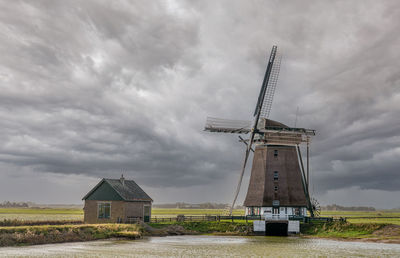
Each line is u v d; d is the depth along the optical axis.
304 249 41.09
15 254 35.97
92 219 64.06
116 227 54.16
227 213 66.81
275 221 57.69
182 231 59.34
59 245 43.62
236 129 69.50
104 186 63.81
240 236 56.34
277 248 41.94
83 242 46.94
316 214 66.12
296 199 64.19
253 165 68.25
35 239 44.00
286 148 67.25
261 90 68.81
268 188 64.69
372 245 44.75
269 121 68.31
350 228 55.22
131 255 36.31
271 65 69.31
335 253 38.12
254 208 65.69
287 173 65.69
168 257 35.34
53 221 60.19
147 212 66.50
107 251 38.91
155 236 56.06
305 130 68.50
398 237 49.72
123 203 61.34
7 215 118.06
